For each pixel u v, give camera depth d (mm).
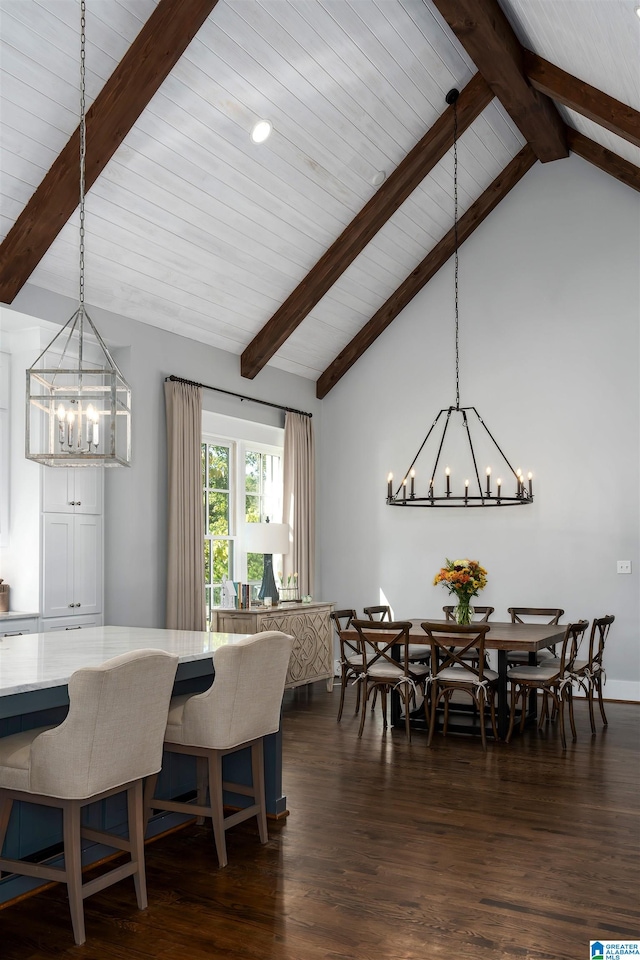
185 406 6582
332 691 7496
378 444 8414
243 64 5039
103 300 5887
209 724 3387
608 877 3254
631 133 5730
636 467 7129
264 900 3066
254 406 7668
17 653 3514
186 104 5031
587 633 7195
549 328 7578
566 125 7305
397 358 8352
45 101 4457
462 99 6387
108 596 6141
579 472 7348
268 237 6410
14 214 4891
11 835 3082
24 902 3074
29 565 5555
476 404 7879
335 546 8594
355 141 6129
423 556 8086
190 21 4500
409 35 5637
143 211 5492
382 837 3719
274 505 8297
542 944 2715
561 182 7602
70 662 3254
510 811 4070
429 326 8195
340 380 8680
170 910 2994
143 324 6332
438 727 5945
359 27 5312
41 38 4195
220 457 7539
